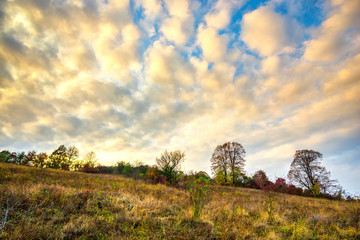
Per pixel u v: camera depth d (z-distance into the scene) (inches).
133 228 189.6
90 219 196.9
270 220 275.3
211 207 309.0
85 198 265.7
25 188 263.4
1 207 185.2
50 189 271.9
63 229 165.5
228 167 1322.6
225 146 1401.3
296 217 311.0
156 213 251.1
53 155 1304.1
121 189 404.2
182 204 317.1
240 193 698.8
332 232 237.9
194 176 272.8
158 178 841.5
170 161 847.7
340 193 579.5
